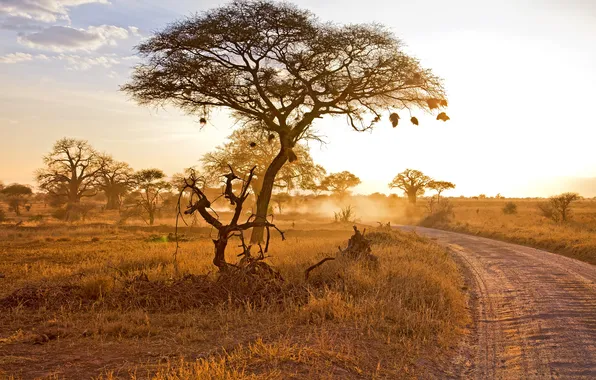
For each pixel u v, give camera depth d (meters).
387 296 9.98
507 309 11.02
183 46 21.08
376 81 22.30
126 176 86.06
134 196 77.44
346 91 22.55
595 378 6.46
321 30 21.44
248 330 7.74
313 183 46.06
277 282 10.76
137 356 6.29
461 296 12.27
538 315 10.23
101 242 27.66
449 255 22.39
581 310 10.59
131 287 10.14
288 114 23.50
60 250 22.00
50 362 5.98
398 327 8.09
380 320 8.30
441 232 42.31
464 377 6.45
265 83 22.31
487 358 7.38
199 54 21.38
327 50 21.08
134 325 7.98
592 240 23.77
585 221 44.72
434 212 58.25
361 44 21.28
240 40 20.33
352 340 7.21
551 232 31.19
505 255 22.59
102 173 84.12
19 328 7.77
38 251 21.50
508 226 39.62
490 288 13.86
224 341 7.02
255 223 11.61
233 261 15.66
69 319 8.30
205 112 24.05
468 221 50.59
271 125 23.42
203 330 7.78
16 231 35.81
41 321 8.27
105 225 44.97
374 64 21.78
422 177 95.81
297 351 6.39
